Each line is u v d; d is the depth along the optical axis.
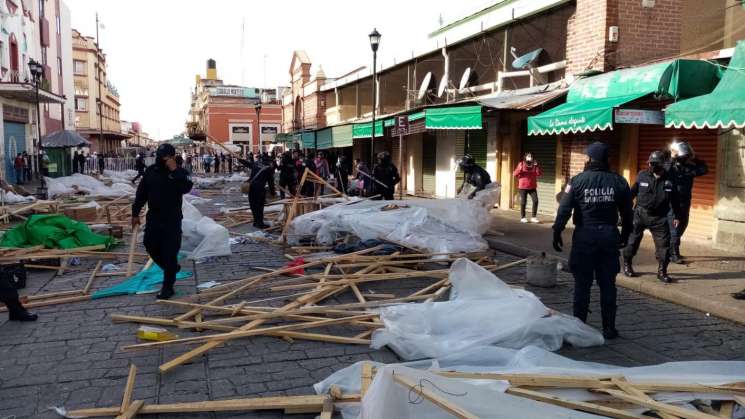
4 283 5.80
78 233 9.52
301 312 5.75
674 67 8.95
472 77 17.41
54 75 37.12
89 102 68.25
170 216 6.68
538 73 13.37
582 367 4.31
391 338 5.01
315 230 10.00
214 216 14.76
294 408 3.84
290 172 16.62
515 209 15.23
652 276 7.57
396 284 7.52
